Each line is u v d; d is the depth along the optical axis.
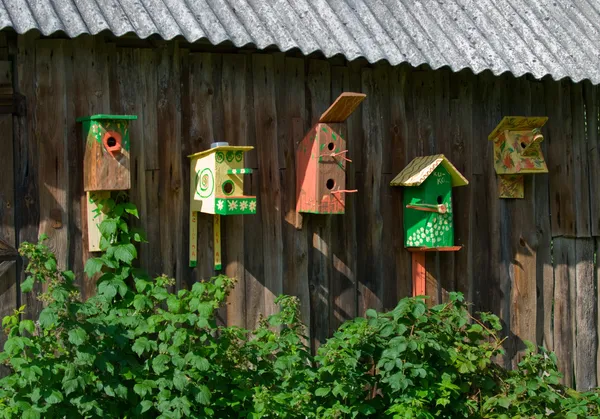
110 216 9.60
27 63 9.44
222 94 10.49
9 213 9.33
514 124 12.11
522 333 12.56
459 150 12.06
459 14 12.06
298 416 9.55
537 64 11.52
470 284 12.12
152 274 10.05
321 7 11.04
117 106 9.88
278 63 10.82
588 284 13.23
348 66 11.29
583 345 13.20
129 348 9.16
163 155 10.13
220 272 10.49
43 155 9.49
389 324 10.05
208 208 9.90
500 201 12.40
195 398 8.88
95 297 9.26
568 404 11.02
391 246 11.56
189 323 9.47
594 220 13.23
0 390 8.55
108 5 9.56
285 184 10.84
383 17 11.37
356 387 9.72
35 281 9.45
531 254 12.63
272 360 10.53
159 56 10.13
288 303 10.03
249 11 10.41
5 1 9.06
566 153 12.95
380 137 11.49
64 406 8.59
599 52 12.24
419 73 11.79
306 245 10.98
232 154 9.84
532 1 13.02
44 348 8.64
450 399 10.34
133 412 8.95
